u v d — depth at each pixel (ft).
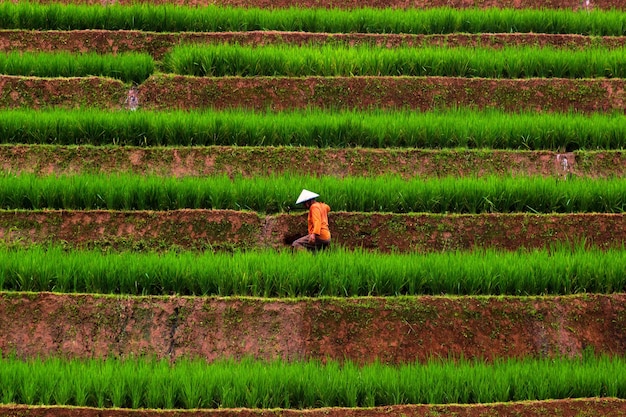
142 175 75.15
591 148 79.46
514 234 70.44
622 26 95.76
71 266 63.36
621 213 71.36
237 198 71.87
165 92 83.76
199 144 78.07
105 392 54.85
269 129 78.38
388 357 60.54
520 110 84.33
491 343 61.52
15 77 83.35
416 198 72.54
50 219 69.10
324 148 77.66
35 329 60.49
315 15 95.50
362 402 56.03
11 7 92.84
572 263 65.26
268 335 60.95
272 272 63.67
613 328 62.49
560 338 61.98
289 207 71.61
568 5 100.48
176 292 63.36
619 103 85.25
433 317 62.03
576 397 56.49
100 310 61.26
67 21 93.20
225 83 84.23
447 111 83.66
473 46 92.68
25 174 73.10
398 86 84.94
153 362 58.23
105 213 69.36
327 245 67.97
